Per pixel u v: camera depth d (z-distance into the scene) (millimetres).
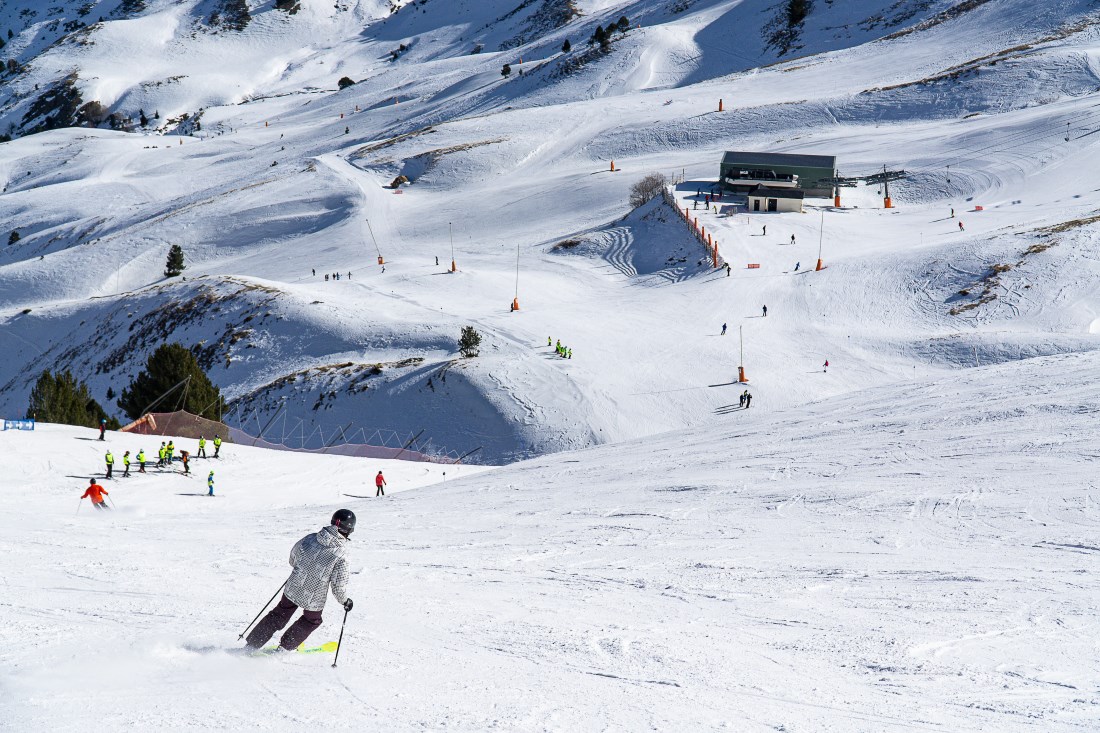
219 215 133125
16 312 97125
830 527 14344
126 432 45688
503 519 18250
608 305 75062
